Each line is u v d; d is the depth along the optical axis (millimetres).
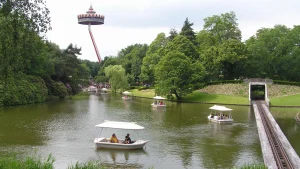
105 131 52156
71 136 47875
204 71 113250
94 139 46156
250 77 129125
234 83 114688
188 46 122000
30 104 91312
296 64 119500
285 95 106375
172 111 80188
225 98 106438
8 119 62500
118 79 144000
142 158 37281
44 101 100812
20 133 49344
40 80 102625
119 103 100750
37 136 47438
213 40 131625
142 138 47781
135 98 123312
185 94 106375
